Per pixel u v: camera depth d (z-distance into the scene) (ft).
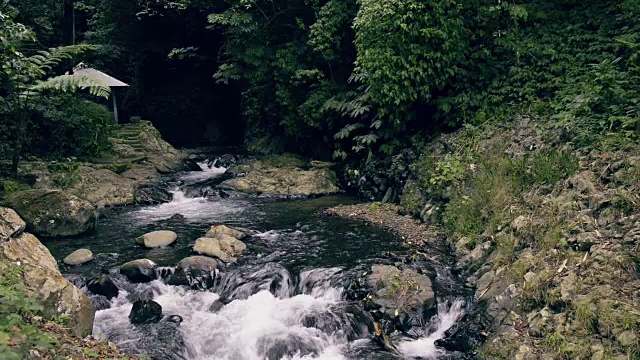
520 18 33.47
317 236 29.07
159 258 25.52
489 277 20.36
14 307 13.19
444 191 29.50
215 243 26.03
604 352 13.02
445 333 18.92
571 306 14.93
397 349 18.33
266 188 42.55
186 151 63.62
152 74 82.74
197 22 75.77
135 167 47.55
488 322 17.66
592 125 23.22
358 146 37.58
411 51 32.40
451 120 33.55
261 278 22.72
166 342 18.11
